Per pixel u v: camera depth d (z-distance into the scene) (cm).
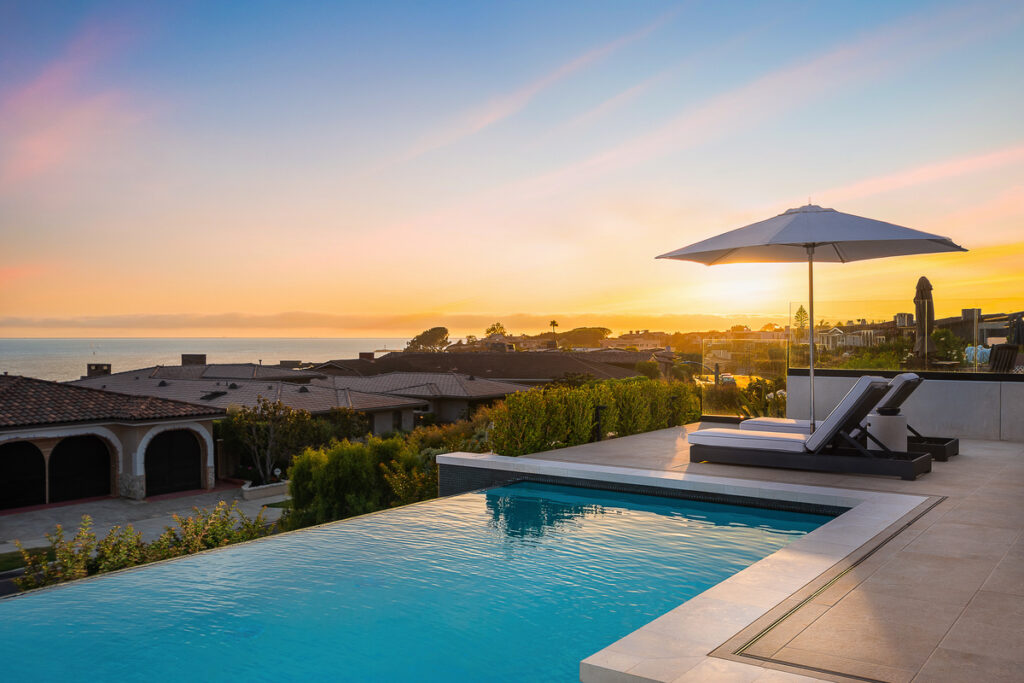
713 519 778
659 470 921
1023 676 310
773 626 372
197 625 511
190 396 4484
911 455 877
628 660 325
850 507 729
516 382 6969
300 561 657
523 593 556
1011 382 1174
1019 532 580
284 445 3331
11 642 488
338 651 459
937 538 561
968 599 416
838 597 420
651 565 620
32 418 2822
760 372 1412
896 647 343
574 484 946
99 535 2430
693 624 373
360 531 760
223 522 1399
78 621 524
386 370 7800
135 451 3008
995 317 1209
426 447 2288
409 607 532
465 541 710
